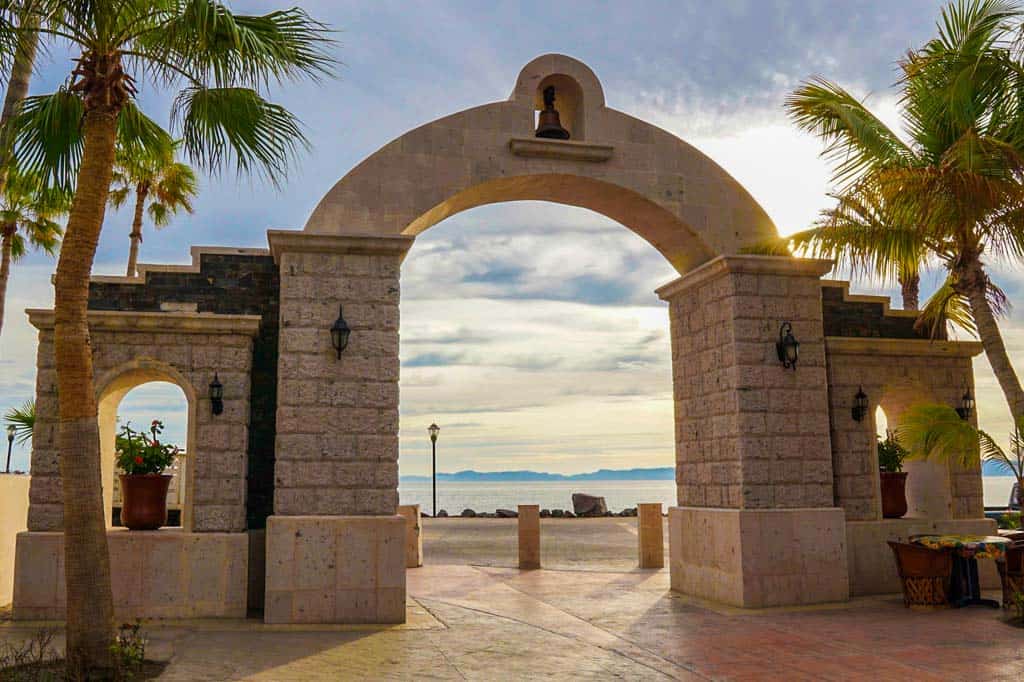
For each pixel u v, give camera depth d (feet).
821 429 45.83
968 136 39.19
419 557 62.23
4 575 44.55
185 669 29.63
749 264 45.68
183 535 39.70
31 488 39.37
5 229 76.69
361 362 41.19
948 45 42.83
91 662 27.07
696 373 49.21
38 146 34.27
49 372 40.16
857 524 47.24
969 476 49.67
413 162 43.80
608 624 39.50
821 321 46.80
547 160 45.60
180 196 85.25
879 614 41.42
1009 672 29.84
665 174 47.21
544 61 46.55
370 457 40.57
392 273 42.11
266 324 43.32
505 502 440.04
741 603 43.14
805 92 45.80
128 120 35.81
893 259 44.42
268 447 42.42
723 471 46.01
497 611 43.04
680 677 29.63
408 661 31.73
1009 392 42.04
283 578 38.93
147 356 40.73
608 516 124.57
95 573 27.50
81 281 28.32
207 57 30.53
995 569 48.75
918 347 49.49
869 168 44.52
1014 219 41.29
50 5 29.14
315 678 28.89
